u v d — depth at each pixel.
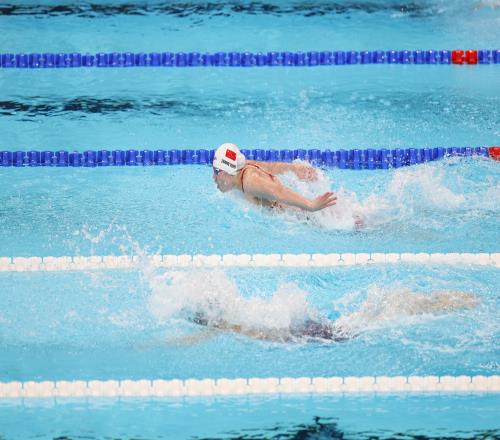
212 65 31.05
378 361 15.34
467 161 23.95
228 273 18.80
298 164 21.11
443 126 25.92
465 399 14.39
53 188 23.23
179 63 31.03
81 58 30.97
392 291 17.66
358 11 35.41
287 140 25.19
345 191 22.34
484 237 20.14
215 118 26.86
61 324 16.73
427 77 29.75
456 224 20.78
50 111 27.44
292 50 31.20
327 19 34.47
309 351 15.70
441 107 27.23
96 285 18.33
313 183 21.80
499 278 18.41
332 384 14.75
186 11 35.72
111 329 16.52
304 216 21.02
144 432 13.46
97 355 15.63
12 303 17.56
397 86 29.02
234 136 25.50
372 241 20.09
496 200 21.92
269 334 16.27
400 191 22.41
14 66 30.94
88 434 13.41
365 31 33.00
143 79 30.09
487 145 24.69
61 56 30.92
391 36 32.50
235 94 28.72
